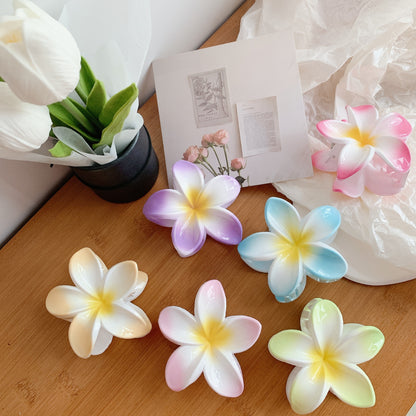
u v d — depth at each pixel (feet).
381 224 1.22
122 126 1.01
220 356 1.06
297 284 1.08
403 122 1.18
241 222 1.29
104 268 1.15
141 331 1.09
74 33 1.03
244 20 1.40
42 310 1.24
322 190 1.29
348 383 1.05
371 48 1.29
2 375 1.19
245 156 1.31
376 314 1.18
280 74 1.29
